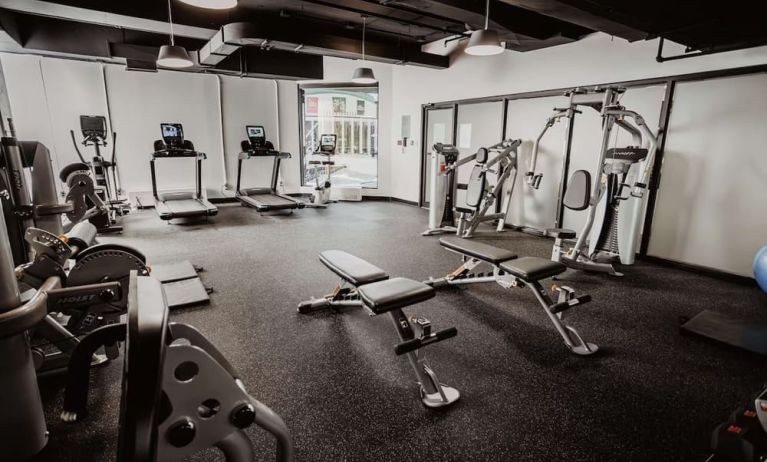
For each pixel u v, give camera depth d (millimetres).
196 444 930
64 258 1978
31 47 5480
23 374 1491
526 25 4473
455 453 1676
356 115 11148
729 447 1330
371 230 5684
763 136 3572
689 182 4062
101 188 5762
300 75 7234
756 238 3699
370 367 2297
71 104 6414
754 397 1503
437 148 5340
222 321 2854
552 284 3646
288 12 5066
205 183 7766
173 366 862
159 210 5793
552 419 1883
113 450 1660
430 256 4465
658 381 2186
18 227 2426
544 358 2406
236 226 5824
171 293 3252
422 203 7512
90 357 944
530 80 5457
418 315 2979
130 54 5930
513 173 5613
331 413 1909
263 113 8016
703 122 3908
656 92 4219
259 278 3725
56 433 1742
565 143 4586
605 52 4598
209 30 5176
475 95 6262
